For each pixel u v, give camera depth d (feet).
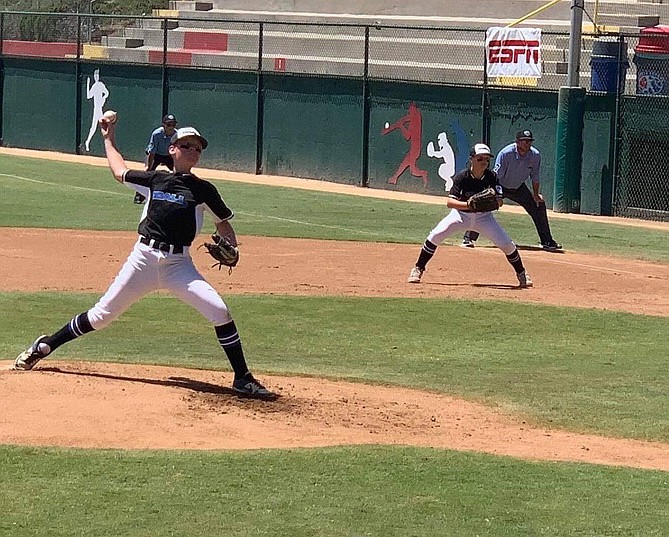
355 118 96.89
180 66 110.42
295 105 101.50
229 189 90.53
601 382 34.14
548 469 24.22
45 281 47.75
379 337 39.50
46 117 122.93
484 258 58.29
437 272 53.31
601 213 82.53
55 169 101.30
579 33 81.05
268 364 34.81
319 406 28.96
